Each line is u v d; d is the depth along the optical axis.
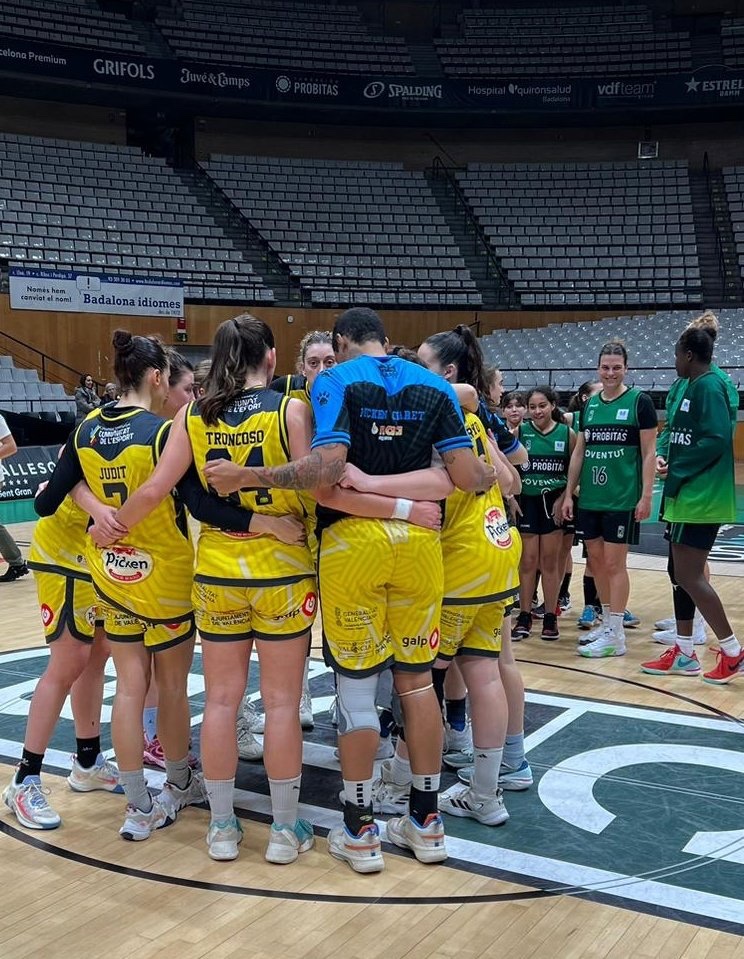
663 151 22.64
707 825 2.97
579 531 5.34
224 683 2.76
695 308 18.70
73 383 16.61
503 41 22.62
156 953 2.21
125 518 2.70
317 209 20.39
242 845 2.84
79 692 3.21
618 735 3.84
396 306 18.59
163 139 22.25
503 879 2.61
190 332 17.55
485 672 2.96
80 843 2.85
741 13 22.97
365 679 2.68
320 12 23.08
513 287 19.41
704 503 4.48
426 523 2.62
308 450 2.67
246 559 2.65
